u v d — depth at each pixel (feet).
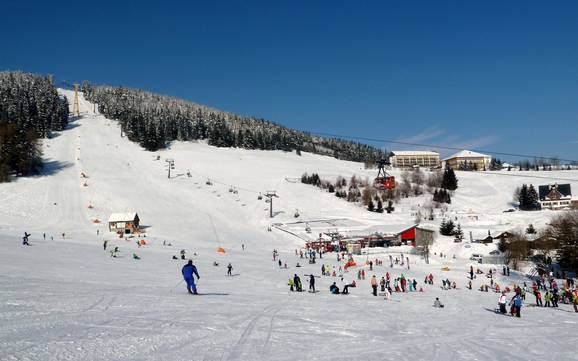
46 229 258.78
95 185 392.27
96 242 221.66
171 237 270.67
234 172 538.06
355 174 613.52
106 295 59.98
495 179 611.88
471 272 176.04
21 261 110.22
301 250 266.16
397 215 421.18
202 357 33.19
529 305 106.52
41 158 459.73
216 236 290.76
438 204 482.69
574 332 59.77
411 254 262.88
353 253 266.77
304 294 90.53
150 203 363.35
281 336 42.68
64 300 53.31
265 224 351.46
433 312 76.43
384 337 46.60
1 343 32.71
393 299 97.45
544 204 484.74
